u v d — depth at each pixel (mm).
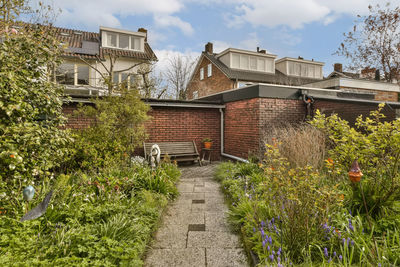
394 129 3719
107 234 2941
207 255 3127
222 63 24922
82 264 2293
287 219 3029
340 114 7883
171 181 6152
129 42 20875
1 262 2096
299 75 27766
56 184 3535
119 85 7738
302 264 2533
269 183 3217
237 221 3836
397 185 3408
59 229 2785
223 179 6793
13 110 3373
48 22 7180
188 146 10164
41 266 2188
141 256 3029
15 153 2902
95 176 5219
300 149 5250
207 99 12359
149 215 3932
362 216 3445
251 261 2926
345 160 4305
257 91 8438
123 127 7430
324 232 2928
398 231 2965
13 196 3244
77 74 17203
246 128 9195
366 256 2561
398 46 17078
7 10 5133
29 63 3963
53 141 3619
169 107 10141
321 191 2861
